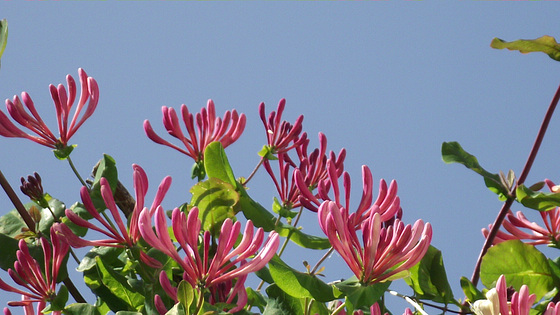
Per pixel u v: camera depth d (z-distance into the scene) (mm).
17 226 1372
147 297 1299
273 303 1329
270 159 1386
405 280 1341
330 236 1248
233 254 1235
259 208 1354
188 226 1231
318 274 1294
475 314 1284
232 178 1348
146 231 1228
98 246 1296
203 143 1374
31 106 1346
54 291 1303
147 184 1283
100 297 1333
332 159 1368
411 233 1252
